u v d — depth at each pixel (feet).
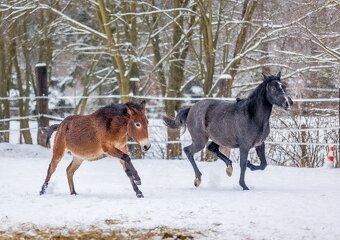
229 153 56.90
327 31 72.74
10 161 58.08
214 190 41.45
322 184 44.62
